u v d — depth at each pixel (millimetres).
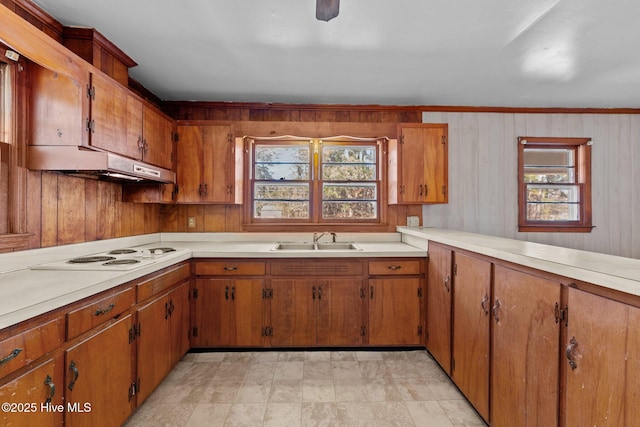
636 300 840
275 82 2627
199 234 3086
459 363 1923
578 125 3260
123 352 1562
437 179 2898
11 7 1578
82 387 1272
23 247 1611
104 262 1806
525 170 3332
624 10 1681
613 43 2014
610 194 3258
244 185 3080
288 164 3174
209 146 2807
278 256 2486
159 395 1939
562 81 2604
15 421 978
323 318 2510
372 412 1783
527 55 2172
